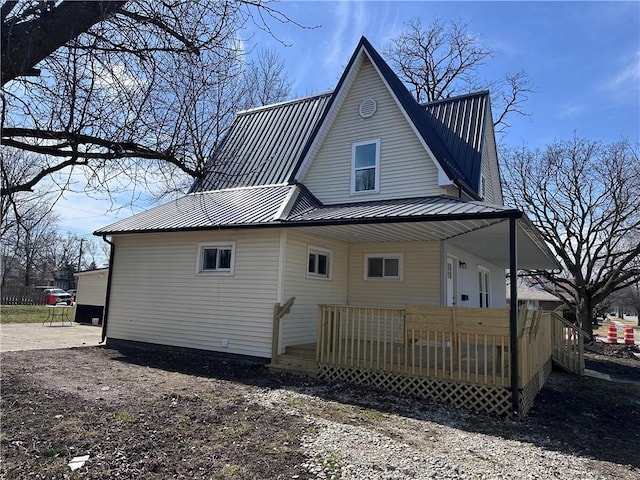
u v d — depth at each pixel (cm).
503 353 698
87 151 384
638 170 2227
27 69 306
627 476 459
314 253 1090
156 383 761
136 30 377
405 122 1113
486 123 1391
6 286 2877
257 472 408
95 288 2042
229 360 1013
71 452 430
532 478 434
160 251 1179
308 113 1401
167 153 437
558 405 802
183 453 445
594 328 3841
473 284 1407
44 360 936
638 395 952
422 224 837
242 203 1127
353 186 1159
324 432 534
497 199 1664
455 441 539
